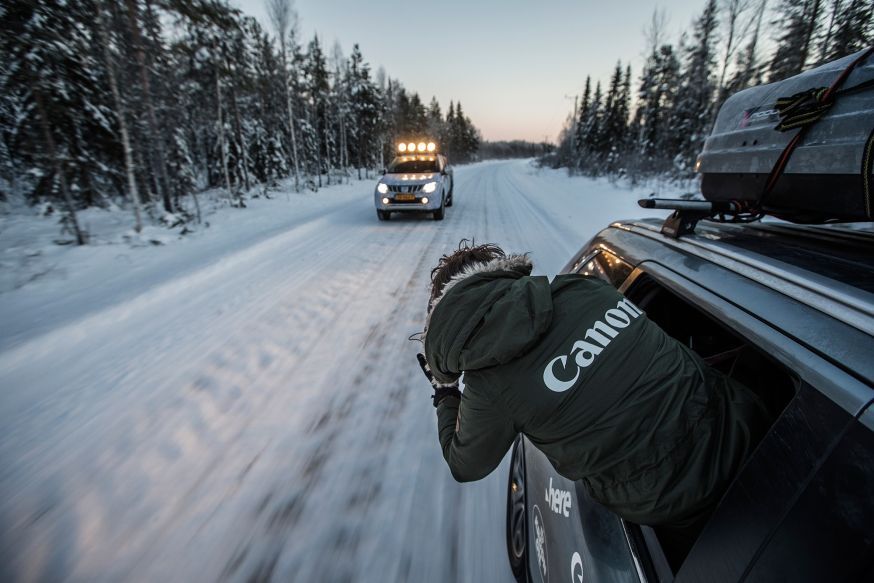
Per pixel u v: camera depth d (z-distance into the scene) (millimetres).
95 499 1990
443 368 1064
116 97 7703
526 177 33688
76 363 3264
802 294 859
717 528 720
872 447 565
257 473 2166
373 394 2887
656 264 1416
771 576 603
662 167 23547
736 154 1438
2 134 10766
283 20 18781
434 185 9453
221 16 9539
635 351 916
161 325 3996
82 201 11031
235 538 1795
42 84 7648
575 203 13492
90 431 2477
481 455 996
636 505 865
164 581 1606
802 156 1145
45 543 1756
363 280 5402
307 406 2746
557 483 1334
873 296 766
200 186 23188
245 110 24109
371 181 31422
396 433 2486
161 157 10672
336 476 2154
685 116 29750
